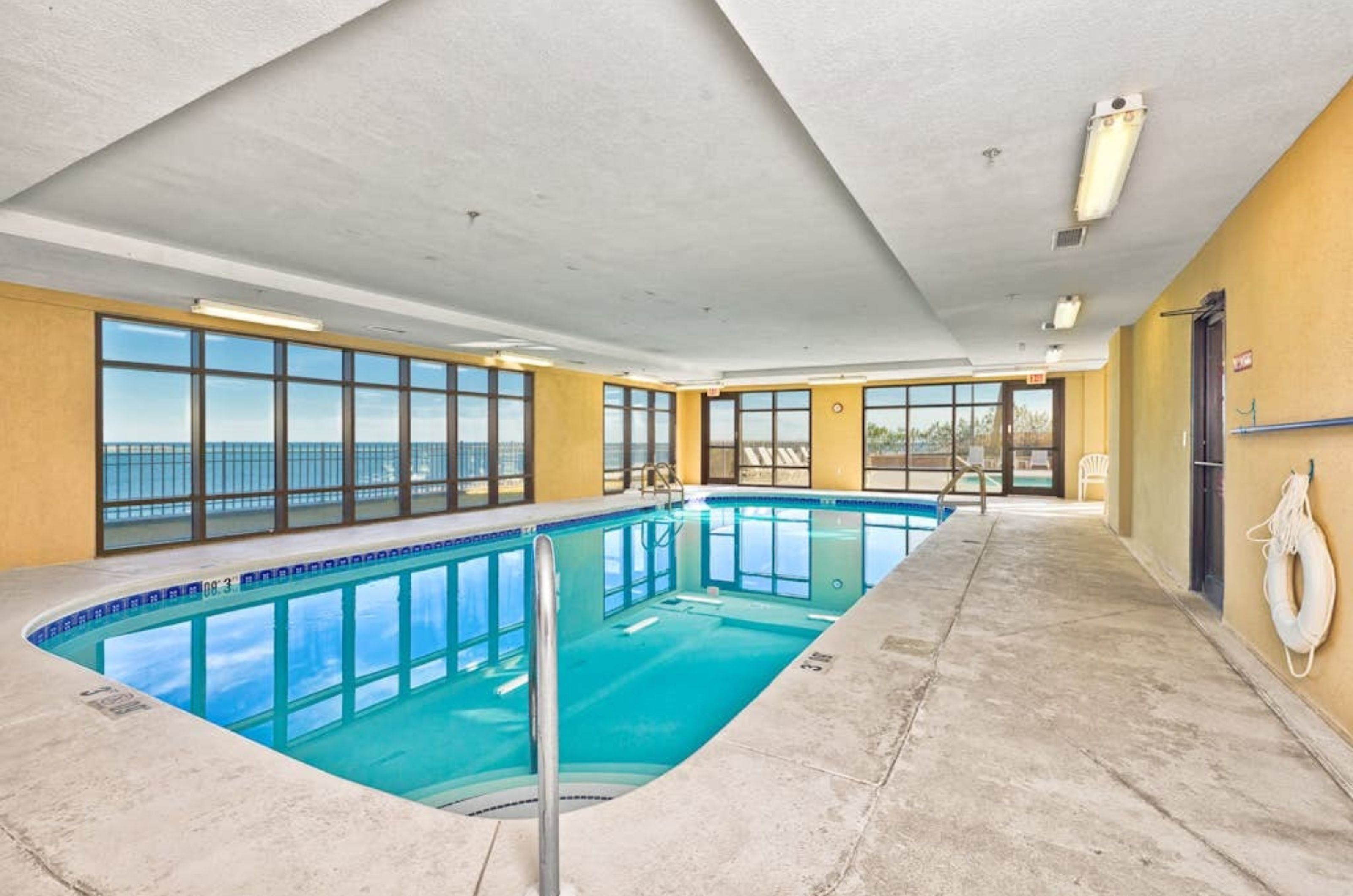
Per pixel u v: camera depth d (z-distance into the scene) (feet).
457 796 8.69
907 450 43.62
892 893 4.77
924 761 6.79
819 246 15.96
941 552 19.90
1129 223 12.02
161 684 13.06
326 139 10.10
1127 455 23.03
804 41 6.39
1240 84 7.23
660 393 48.21
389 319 22.66
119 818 5.86
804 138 10.17
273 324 21.84
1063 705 8.28
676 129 9.86
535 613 4.71
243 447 44.19
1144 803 6.01
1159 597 14.14
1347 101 7.34
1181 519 15.52
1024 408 40.24
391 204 12.98
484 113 9.33
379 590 20.02
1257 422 10.21
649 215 13.69
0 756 7.11
